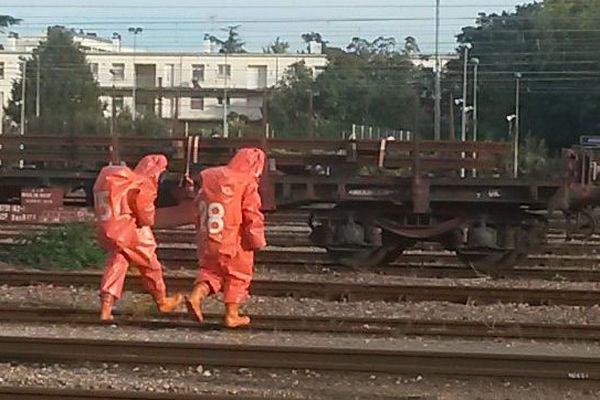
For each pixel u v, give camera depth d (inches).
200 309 1080.8
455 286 1317.7
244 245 1057.5
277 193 1569.9
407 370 839.7
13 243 1712.6
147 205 1093.8
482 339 1015.6
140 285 1289.4
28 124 5438.0
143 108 4569.4
